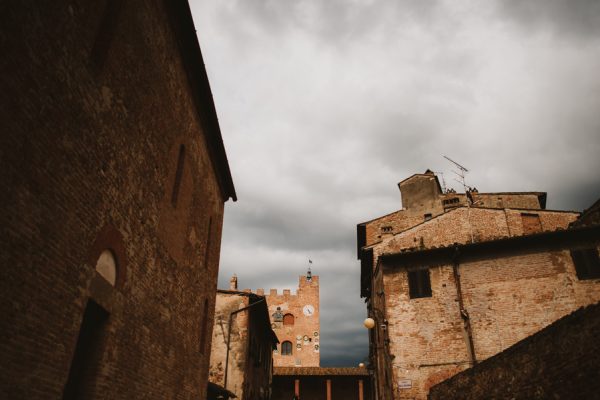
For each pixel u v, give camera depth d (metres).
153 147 8.66
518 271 18.44
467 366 17.56
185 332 11.06
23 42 4.73
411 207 30.64
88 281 6.16
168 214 9.70
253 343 24.05
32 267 4.93
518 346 9.63
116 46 6.98
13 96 4.58
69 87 5.64
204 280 13.19
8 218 4.53
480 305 18.38
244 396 20.39
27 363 4.86
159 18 8.80
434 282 19.48
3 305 4.46
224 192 16.19
